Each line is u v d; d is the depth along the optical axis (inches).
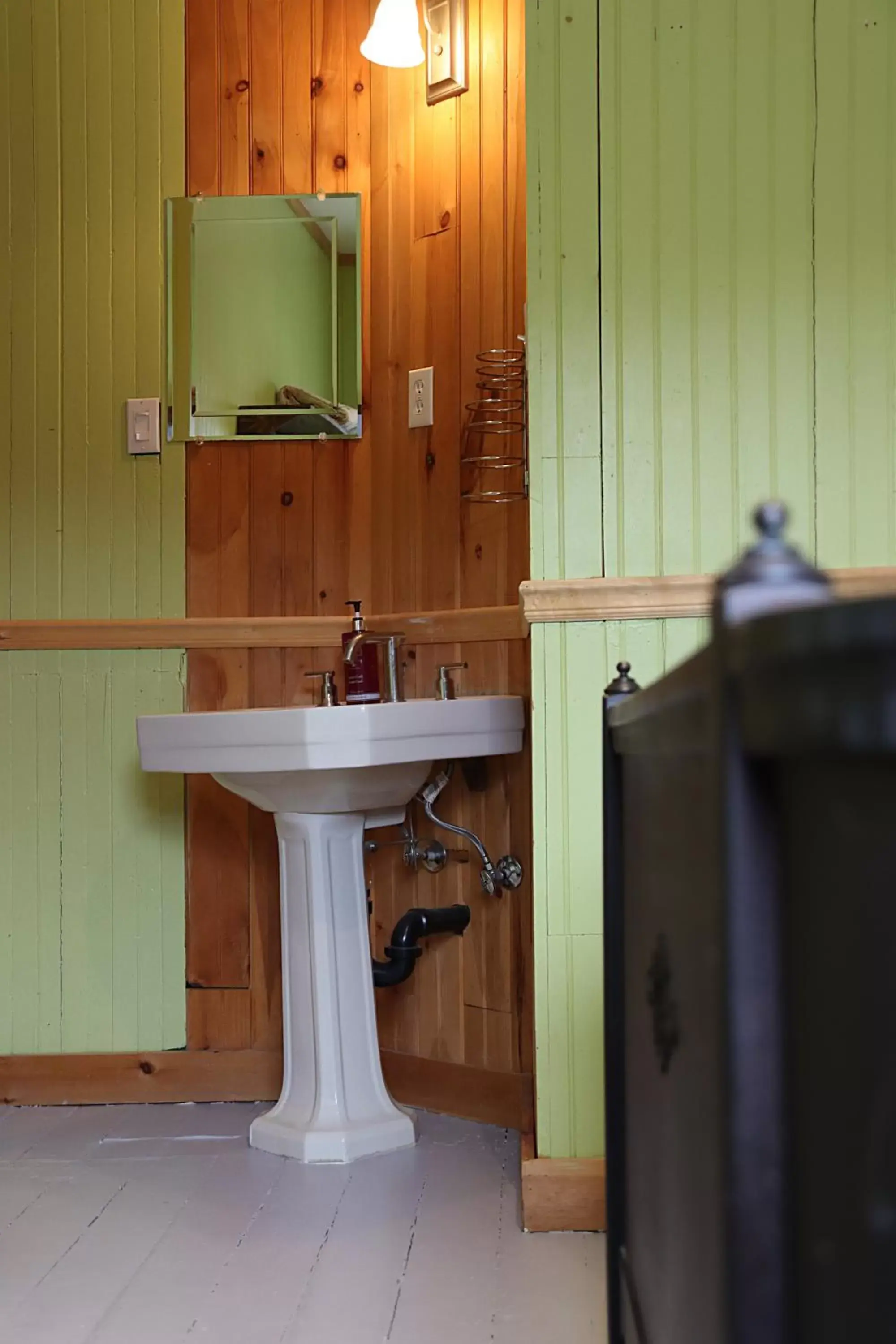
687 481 80.1
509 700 92.7
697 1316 27.0
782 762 16.7
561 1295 68.8
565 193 80.8
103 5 110.0
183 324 109.9
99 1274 72.3
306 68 109.0
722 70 79.7
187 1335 64.5
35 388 110.4
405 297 105.9
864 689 12.6
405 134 105.7
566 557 80.8
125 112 110.1
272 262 109.2
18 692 109.7
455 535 101.7
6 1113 105.9
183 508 110.0
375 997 107.0
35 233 110.0
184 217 109.7
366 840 106.8
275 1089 108.0
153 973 109.2
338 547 109.3
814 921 15.9
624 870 43.2
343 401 108.3
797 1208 16.9
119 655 109.7
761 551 17.1
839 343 79.0
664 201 80.2
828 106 78.9
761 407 79.6
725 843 16.9
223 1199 84.2
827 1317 16.0
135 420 110.1
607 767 44.6
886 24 78.3
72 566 110.0
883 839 14.1
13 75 110.3
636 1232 40.3
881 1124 14.6
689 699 21.8
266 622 108.2
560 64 80.8
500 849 98.7
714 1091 21.8
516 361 96.7
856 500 78.7
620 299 80.5
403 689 101.7
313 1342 63.6
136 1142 97.3
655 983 33.8
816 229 79.0
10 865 109.3
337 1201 83.4
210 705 109.0
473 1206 82.1
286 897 96.1
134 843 109.3
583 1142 79.4
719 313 79.9
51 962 109.0
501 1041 98.7
